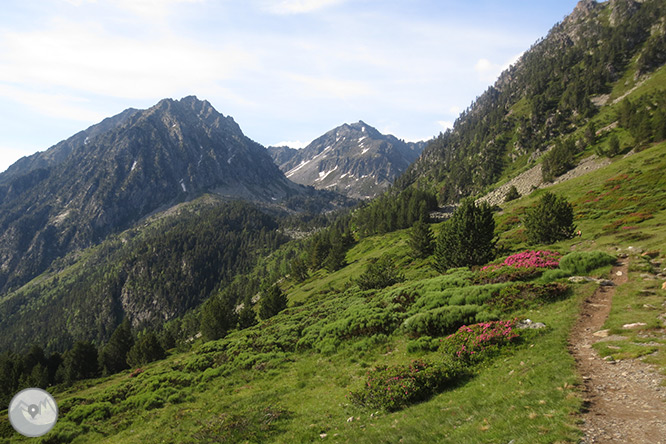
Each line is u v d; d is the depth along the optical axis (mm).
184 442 16969
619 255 30516
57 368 98938
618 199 68875
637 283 22344
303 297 94000
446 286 33500
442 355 19312
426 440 10758
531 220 55531
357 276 88750
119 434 22312
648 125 115375
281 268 190625
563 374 12234
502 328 18812
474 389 13938
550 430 8820
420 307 30438
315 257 144500
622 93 197250
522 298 24328
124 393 32000
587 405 9758
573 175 132250
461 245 44219
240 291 198750
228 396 24734
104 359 99188
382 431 12734
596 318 18203
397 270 73938
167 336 121750
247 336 46562
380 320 30094
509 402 11344
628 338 14320
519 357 15727
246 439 15586
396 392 15180
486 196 180625
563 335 16516
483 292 27172
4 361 91438
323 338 32531
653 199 61281
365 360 24594
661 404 8914
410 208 157625
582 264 28422
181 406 25078
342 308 44000
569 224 51938
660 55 199250
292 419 16953
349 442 12703
